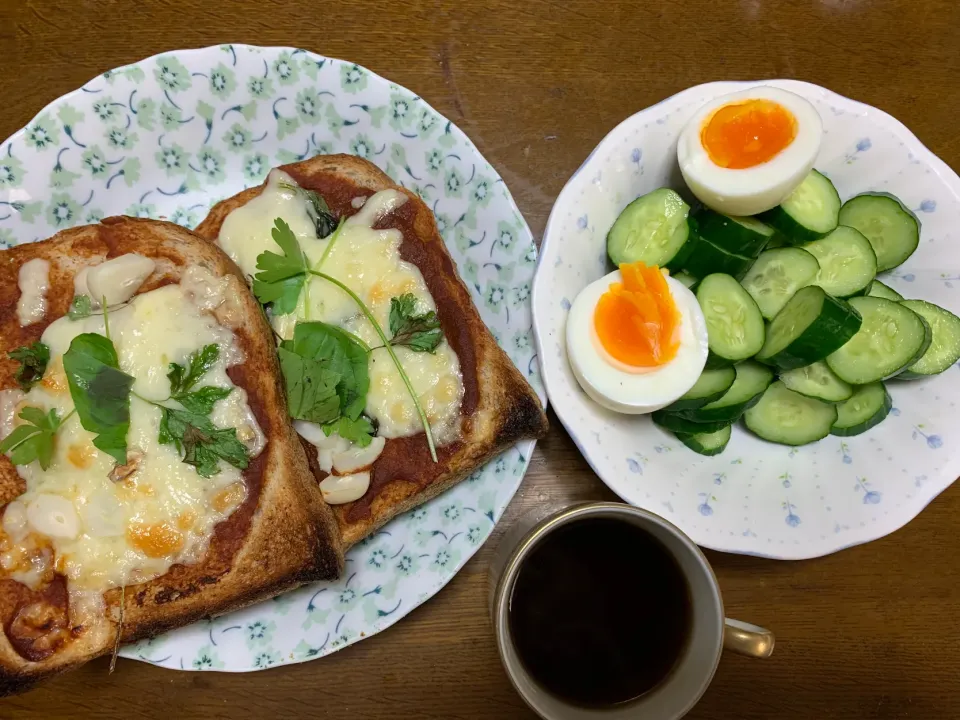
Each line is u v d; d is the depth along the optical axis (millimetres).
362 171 243
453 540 242
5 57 243
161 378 200
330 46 254
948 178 236
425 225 233
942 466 236
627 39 260
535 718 249
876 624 259
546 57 258
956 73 264
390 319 215
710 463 245
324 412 208
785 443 247
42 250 220
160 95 241
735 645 195
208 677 246
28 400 199
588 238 234
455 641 250
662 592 213
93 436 195
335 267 219
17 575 197
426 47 256
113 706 241
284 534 212
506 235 245
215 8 249
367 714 247
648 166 238
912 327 234
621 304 222
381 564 243
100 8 246
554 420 255
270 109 248
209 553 205
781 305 242
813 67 262
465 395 226
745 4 262
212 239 236
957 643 260
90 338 194
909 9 264
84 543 196
